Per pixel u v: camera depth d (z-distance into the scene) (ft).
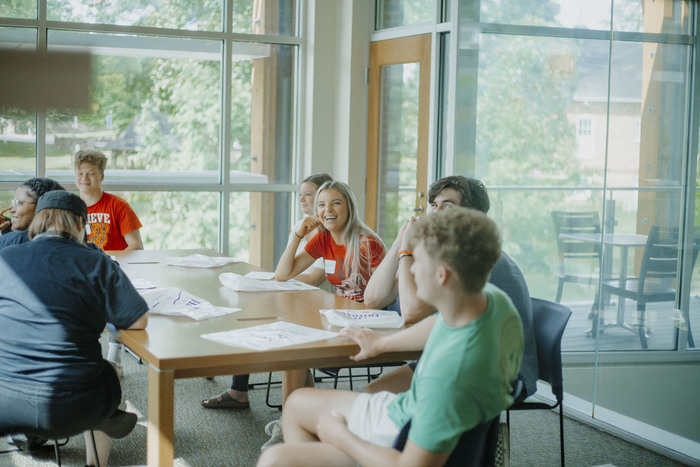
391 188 19.58
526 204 14.12
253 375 14.87
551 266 13.76
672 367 11.23
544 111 13.64
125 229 15.24
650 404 11.56
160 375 6.53
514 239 14.42
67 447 10.79
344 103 20.29
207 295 9.85
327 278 11.45
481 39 14.62
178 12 19.79
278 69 20.99
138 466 10.08
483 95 14.62
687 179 10.96
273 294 10.05
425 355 5.43
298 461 5.88
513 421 12.59
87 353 7.64
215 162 20.65
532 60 13.78
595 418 12.51
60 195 7.91
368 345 7.09
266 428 10.14
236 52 20.44
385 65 19.56
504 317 5.37
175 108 20.04
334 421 5.97
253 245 21.25
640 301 11.80
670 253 11.32
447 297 5.11
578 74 12.96
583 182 13.02
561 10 13.16
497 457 7.41
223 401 12.67
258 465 5.96
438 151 18.21
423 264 5.14
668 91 11.25
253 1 20.49
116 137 19.45
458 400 5.04
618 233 12.16
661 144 11.34
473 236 4.99
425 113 18.34
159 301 8.84
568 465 10.59
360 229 11.08
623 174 12.05
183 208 20.38
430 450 5.09
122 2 19.17
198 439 11.23
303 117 21.16
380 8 19.85
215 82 20.42
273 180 21.30
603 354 12.42
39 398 7.34
